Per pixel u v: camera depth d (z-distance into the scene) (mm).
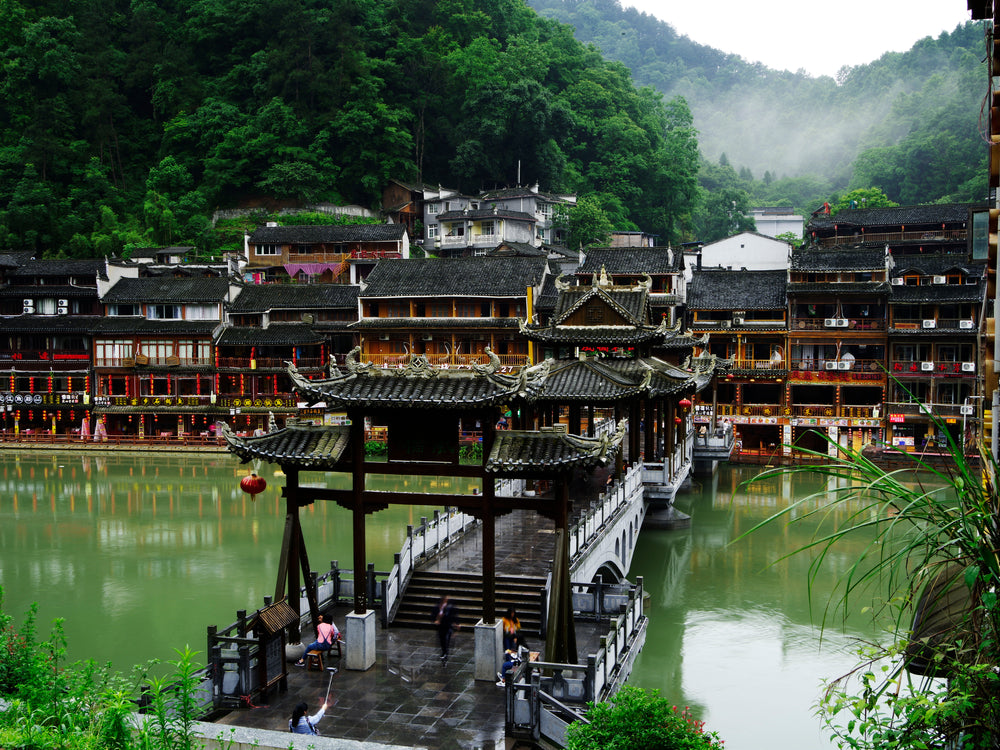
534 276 75625
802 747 24609
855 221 100000
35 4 135500
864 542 47906
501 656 21891
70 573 41031
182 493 60281
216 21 137500
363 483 22469
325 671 22109
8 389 82812
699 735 13820
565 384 36875
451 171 129500
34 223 112688
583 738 14016
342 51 127938
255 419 79438
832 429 72188
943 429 9234
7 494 59844
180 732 12266
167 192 124000
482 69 133750
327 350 79938
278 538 47875
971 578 8578
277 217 118062
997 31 17562
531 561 29297
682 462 53094
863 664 10625
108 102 128375
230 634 21438
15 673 14438
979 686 8766
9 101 126938
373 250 98125
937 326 71125
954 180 134125
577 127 136375
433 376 22062
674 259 77875
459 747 17984
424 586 26922
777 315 76188
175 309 82062
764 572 42688
